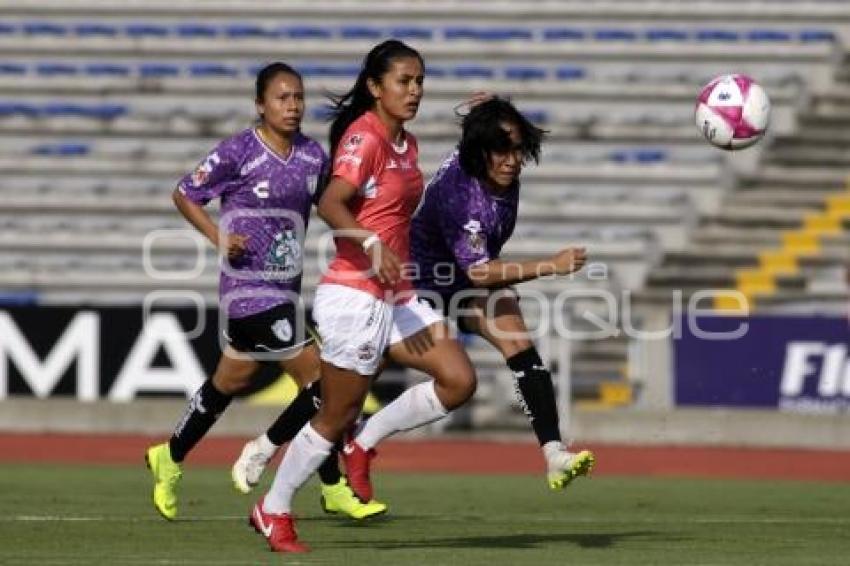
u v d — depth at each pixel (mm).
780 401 64875
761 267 78562
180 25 92188
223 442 63000
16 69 89188
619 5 90562
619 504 41844
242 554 28547
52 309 66625
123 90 88438
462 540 31719
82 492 43250
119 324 66375
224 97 88188
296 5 91688
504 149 29828
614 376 68375
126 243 80000
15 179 84000
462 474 53000
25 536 31984
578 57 88625
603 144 84312
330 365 27719
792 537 33031
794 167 83688
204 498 41812
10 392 66750
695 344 65375
